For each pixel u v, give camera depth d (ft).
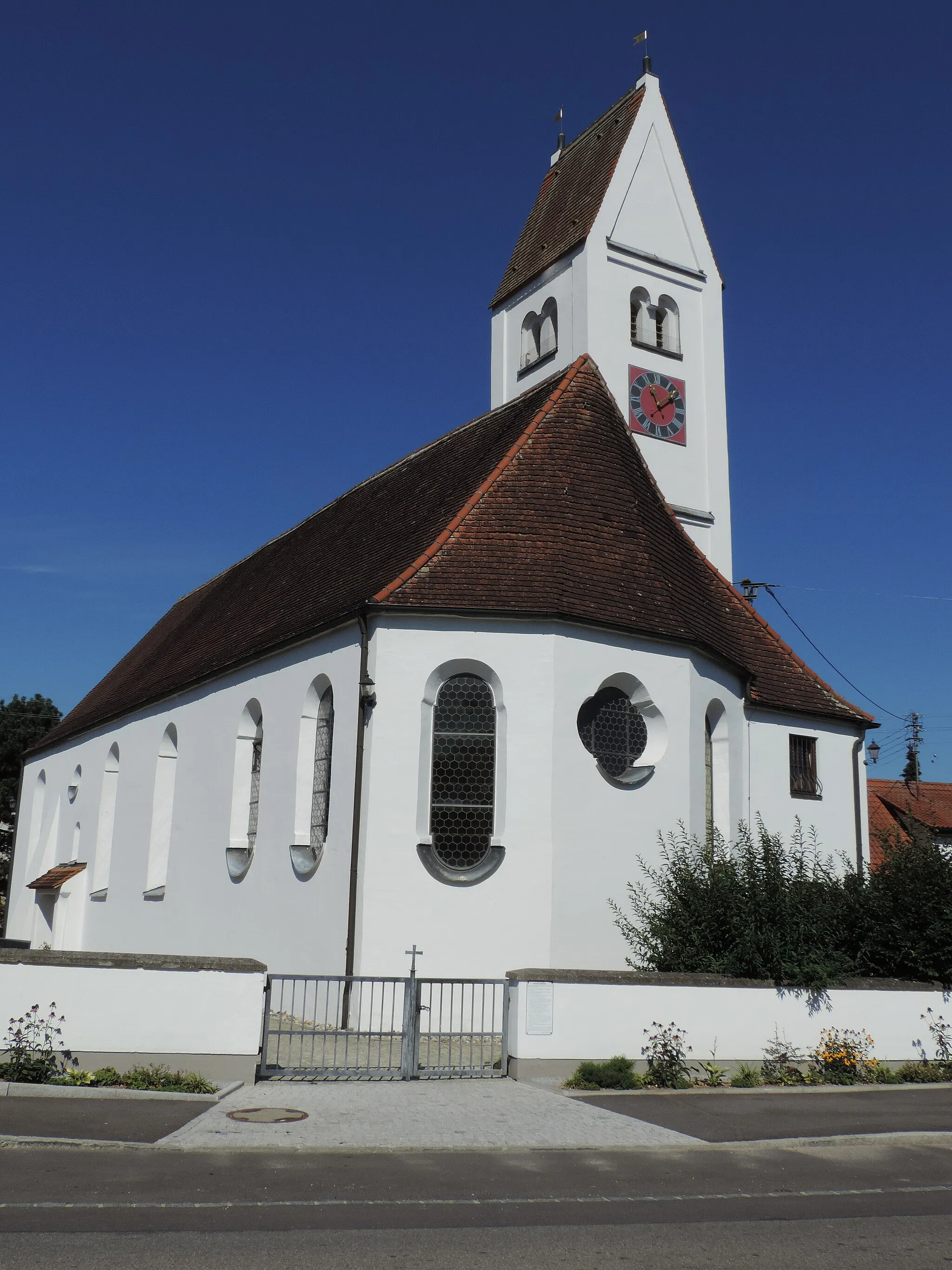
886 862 66.49
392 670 68.39
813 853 88.38
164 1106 42.65
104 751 124.77
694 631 74.54
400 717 67.87
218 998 48.39
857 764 92.94
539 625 68.90
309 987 70.54
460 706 69.00
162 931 97.91
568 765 67.77
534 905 65.77
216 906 87.40
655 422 106.93
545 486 77.05
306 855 75.31
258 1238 26.91
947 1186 34.65
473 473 82.12
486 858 67.00
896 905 62.54
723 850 69.21
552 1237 28.04
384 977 56.39
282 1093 46.21
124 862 111.34
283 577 105.91
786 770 88.58
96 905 118.32
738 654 83.35
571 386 86.28
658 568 76.23
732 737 80.79
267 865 79.71
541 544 73.05
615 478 80.12
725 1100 48.52
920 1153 39.63
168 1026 47.70
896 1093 52.39
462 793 67.97
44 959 46.91
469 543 72.59
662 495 95.30
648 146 113.19
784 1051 55.52
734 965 57.06
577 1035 51.93
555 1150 38.37
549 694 68.08
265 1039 49.75
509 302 117.80
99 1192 30.66
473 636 68.80
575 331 107.14
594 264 106.73
